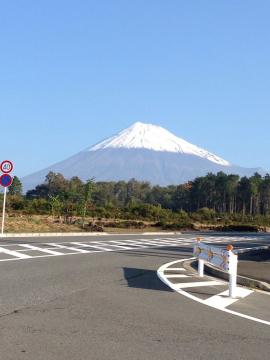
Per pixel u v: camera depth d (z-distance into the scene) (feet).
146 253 67.92
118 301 32.42
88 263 51.78
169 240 96.48
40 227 104.53
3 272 42.34
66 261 52.34
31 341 22.52
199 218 207.10
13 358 20.16
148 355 21.26
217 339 24.32
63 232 100.42
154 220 181.57
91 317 27.53
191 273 48.78
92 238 89.40
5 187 87.56
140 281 41.73
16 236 85.15
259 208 411.75
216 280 44.75
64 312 28.45
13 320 26.13
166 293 36.47
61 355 20.72
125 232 117.60
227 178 404.77
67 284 37.88
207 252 43.91
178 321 27.63
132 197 411.54
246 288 40.96
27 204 161.17
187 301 33.71
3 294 32.94
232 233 139.64
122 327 25.67
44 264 48.85
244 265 59.21
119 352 21.47
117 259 57.67
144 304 31.91
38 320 26.35
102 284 38.93
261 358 21.63
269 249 83.30
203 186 407.23
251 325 27.61
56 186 320.70
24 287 35.73
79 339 23.13
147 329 25.54
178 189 443.73
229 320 28.55
